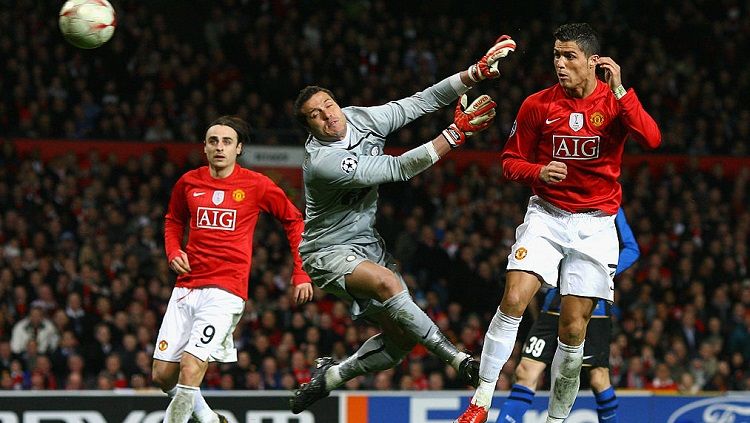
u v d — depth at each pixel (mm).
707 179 67625
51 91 62688
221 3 71000
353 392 36281
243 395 35656
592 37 21578
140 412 35250
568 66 21438
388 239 56750
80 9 24156
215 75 65938
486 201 62188
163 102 64125
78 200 55812
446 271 55406
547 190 22375
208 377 45375
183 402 25172
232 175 26062
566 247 22266
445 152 21828
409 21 71500
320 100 22344
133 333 47656
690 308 53625
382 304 22781
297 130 65312
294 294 25953
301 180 65250
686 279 57625
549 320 27766
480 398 21766
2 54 62656
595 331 28094
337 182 22234
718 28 75938
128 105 63469
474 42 70500
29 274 50094
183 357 25469
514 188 63656
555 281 22203
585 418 36594
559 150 21922
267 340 47500
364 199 23312
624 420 36812
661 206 63406
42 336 46688
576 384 23672
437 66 68938
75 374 45031
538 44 71062
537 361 27062
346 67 67688
